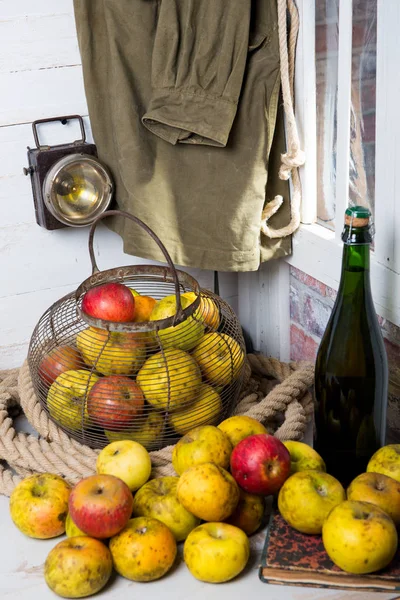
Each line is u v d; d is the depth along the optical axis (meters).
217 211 1.35
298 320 1.54
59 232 1.54
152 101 1.29
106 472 1.07
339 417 1.11
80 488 0.97
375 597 0.94
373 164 1.23
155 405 1.14
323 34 1.28
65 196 1.42
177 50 1.26
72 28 1.42
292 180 1.36
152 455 1.14
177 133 1.30
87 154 1.42
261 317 1.64
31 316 1.58
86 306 1.17
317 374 1.12
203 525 0.99
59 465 1.17
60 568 0.95
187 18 1.24
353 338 1.07
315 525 0.97
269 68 1.26
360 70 1.19
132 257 1.62
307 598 0.94
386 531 0.90
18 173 1.47
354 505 0.93
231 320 1.33
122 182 1.44
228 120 1.25
